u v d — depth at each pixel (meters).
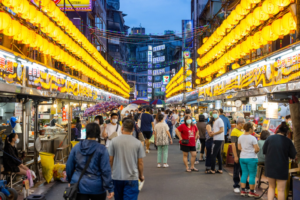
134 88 72.38
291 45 5.84
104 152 3.66
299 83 5.07
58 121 13.42
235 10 8.02
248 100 10.37
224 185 6.92
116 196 4.32
